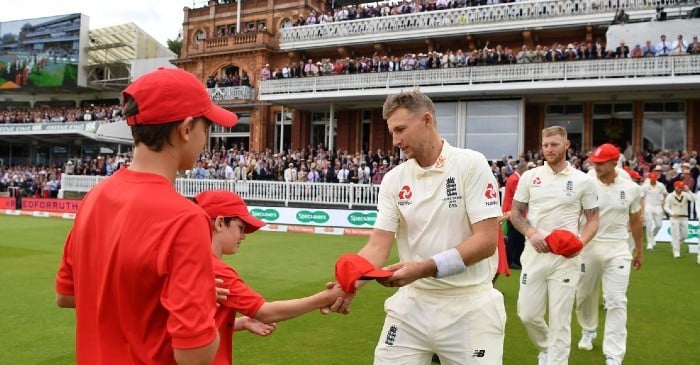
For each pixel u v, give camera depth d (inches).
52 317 259.1
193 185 960.3
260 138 1236.5
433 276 105.8
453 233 115.3
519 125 961.5
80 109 1517.0
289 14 1289.4
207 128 77.8
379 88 1027.9
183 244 66.2
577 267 182.1
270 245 569.0
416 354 118.0
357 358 203.6
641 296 320.5
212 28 1378.0
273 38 1282.0
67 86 1596.9
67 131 1362.0
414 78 998.4
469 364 113.1
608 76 865.5
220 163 1045.8
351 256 101.5
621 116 988.6
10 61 1626.5
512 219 198.2
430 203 116.2
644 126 975.6
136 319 68.0
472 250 107.5
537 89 916.0
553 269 182.5
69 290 82.1
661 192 546.6
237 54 1285.7
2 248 511.8
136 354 68.2
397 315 119.7
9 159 1587.1
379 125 1164.5
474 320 114.0
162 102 70.5
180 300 64.6
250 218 111.3
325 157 1003.9
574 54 899.4
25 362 195.9
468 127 995.3
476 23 1047.6
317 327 247.3
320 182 885.2
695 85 839.1
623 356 201.2
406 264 103.6
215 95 1255.5
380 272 99.7
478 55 964.0
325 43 1188.5
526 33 1014.4
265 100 1132.5
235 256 480.4
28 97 1723.7
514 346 224.7
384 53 1169.4
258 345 219.3
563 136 191.3
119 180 72.9
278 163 977.5
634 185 216.1
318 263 442.6
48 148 1569.9
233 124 80.2
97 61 1605.6
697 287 347.9
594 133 1005.8
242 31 1302.9
